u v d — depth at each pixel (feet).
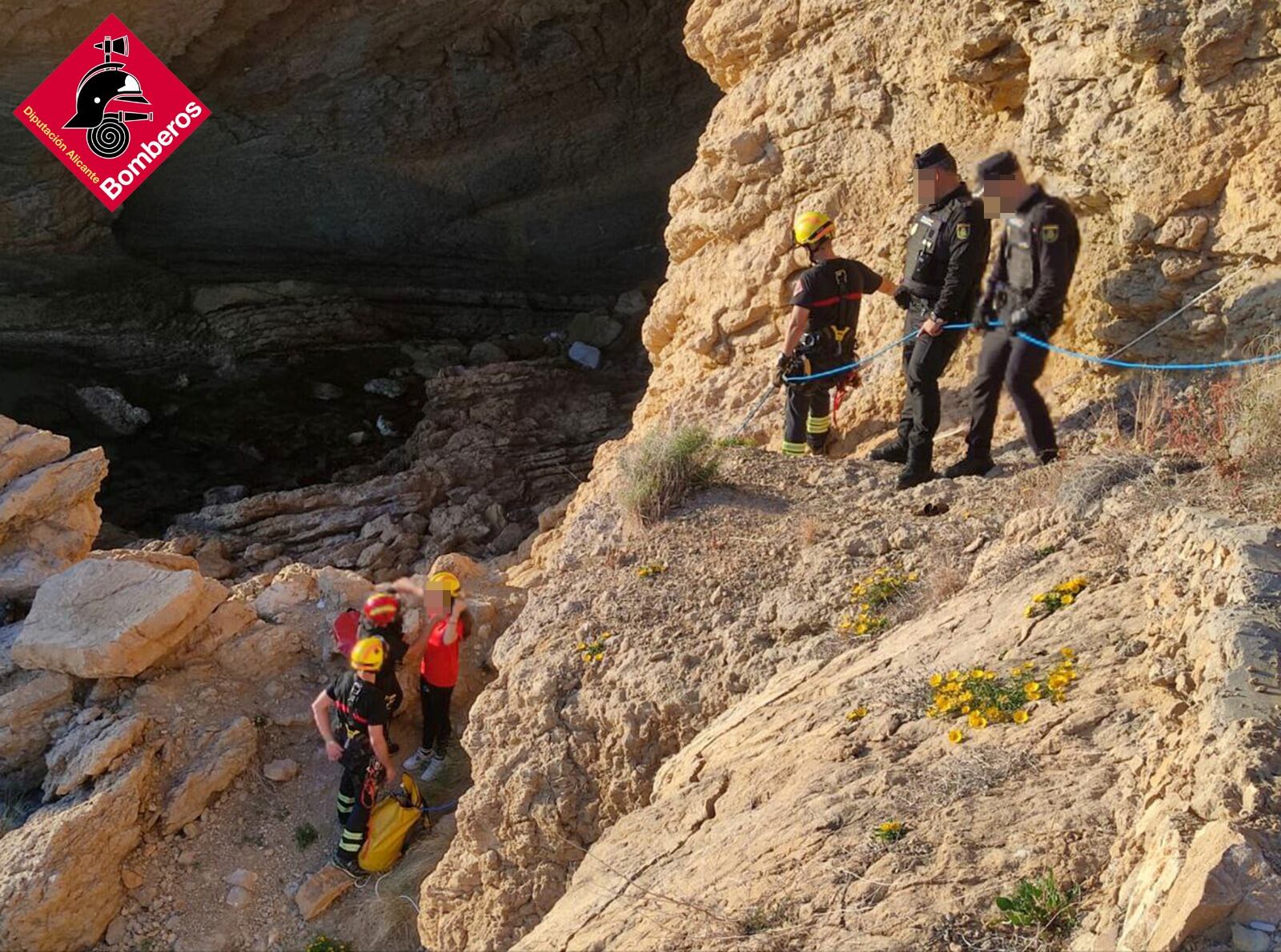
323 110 63.77
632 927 13.61
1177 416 19.38
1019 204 19.42
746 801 15.08
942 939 10.92
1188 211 21.36
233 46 59.52
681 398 32.07
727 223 33.24
